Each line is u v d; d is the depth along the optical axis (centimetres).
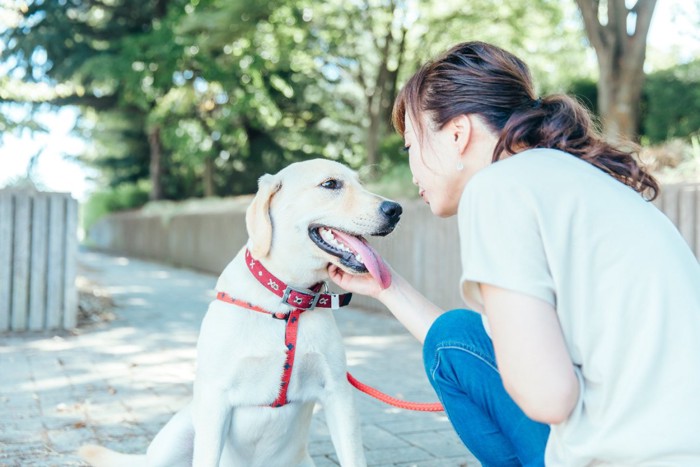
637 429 140
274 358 248
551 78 1681
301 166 261
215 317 254
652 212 152
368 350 694
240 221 1631
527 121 166
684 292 142
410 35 1786
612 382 142
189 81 1888
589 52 1680
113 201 3219
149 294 1202
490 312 144
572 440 147
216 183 2356
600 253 144
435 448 373
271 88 1933
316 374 258
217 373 249
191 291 1288
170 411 443
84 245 3497
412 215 943
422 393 505
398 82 1903
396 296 230
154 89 1823
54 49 1759
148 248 2420
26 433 388
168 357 634
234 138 2048
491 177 150
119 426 407
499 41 1650
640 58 899
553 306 143
